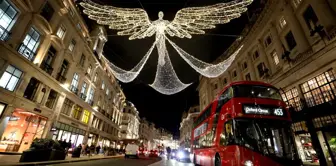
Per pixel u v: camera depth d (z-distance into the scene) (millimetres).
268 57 20266
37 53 16031
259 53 21797
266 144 6738
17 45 13703
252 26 22312
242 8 10664
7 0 12914
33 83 16031
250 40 23234
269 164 6270
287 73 15633
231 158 7023
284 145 6867
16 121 15461
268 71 19641
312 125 13008
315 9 13406
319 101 12867
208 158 10672
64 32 19969
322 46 12484
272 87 8859
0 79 12734
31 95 15789
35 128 16609
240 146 6734
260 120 7328
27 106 14961
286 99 16078
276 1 17781
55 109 18734
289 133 7203
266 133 7012
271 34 19391
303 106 13906
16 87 13984
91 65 27781
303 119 13750
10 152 14031
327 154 11906
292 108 15023
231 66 28469
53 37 17547
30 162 9648
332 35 11844
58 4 18219
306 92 13969
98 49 30172
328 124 11938
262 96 8289
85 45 24625
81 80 24375
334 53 11617
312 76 13430
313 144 12758
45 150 10773
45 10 16844
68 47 20609
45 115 17297
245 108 7621
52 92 18688
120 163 13469
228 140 7625
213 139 10016
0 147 13977
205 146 11820
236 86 8625
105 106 34438
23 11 14172
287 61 16250
